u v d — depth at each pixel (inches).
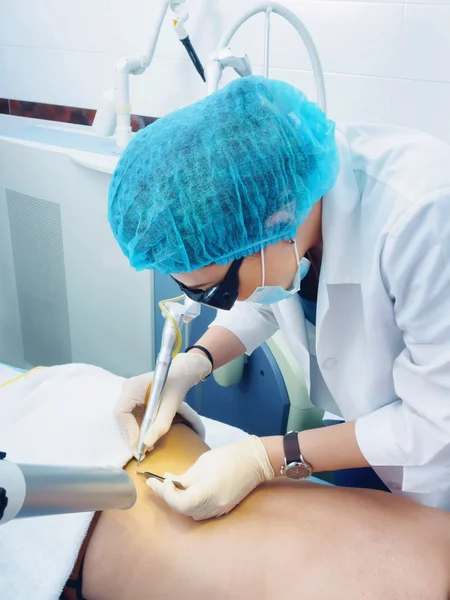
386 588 32.0
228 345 52.9
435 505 40.2
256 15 73.6
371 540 34.7
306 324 51.3
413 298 35.4
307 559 33.8
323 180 36.3
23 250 85.8
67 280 83.1
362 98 72.9
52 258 83.0
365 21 69.1
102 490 26.6
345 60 71.9
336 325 42.4
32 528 36.4
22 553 35.3
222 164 34.4
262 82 36.7
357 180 40.1
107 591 35.9
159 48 81.4
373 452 37.9
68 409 45.5
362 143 41.8
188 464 41.6
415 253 34.3
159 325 79.6
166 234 34.9
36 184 79.1
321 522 36.2
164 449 42.8
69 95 91.9
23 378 50.1
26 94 96.0
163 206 34.4
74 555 35.4
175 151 35.0
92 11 83.8
